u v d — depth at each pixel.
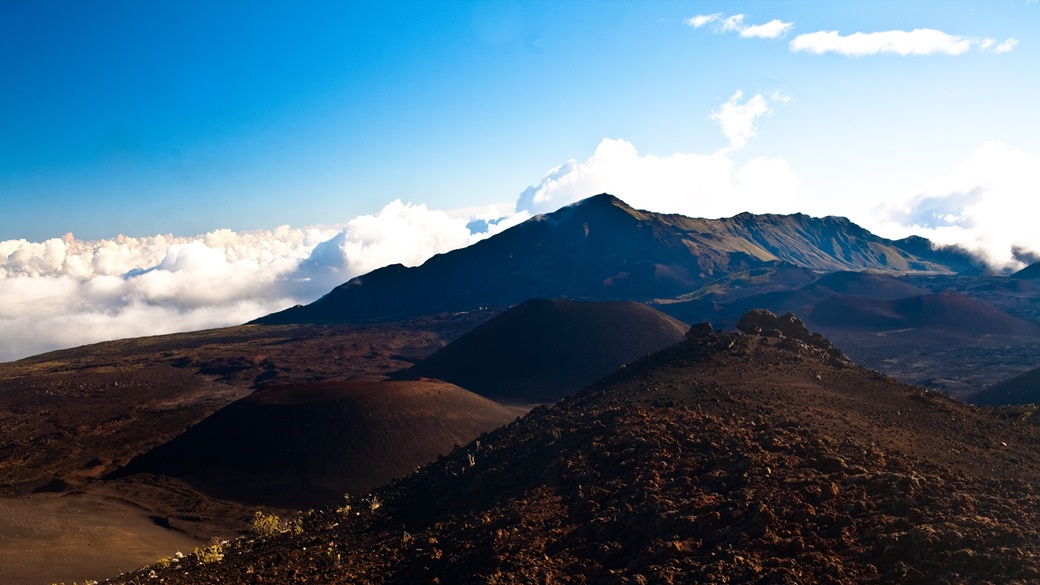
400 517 28.00
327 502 63.12
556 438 29.66
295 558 24.59
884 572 14.11
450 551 21.72
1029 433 25.75
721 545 16.53
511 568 18.64
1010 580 12.65
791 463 20.84
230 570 24.48
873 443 23.17
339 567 22.58
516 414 90.88
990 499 16.67
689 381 35.62
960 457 22.12
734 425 26.25
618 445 26.16
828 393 31.08
